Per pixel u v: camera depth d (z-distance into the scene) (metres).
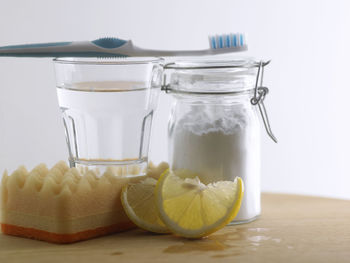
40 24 1.19
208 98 0.72
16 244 0.65
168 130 0.76
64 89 0.69
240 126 0.73
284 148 1.39
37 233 0.66
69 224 0.64
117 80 0.67
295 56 1.35
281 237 0.67
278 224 0.74
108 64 0.66
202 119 0.72
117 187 0.69
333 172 1.41
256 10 1.32
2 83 1.21
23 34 1.19
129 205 0.68
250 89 0.74
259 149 0.77
